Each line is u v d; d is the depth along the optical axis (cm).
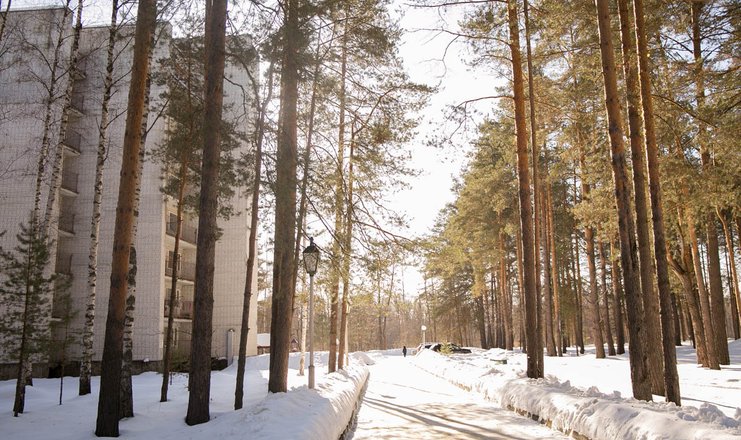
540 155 3122
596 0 1226
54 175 1748
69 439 920
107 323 949
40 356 1898
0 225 2538
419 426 1061
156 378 2478
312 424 758
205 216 1005
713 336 2027
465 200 3622
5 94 2552
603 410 791
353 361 3659
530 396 1117
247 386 1886
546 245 3120
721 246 4091
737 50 1478
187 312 3394
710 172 1598
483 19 1623
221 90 1046
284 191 1114
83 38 2606
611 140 1168
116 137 2941
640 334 1084
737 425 590
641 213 1145
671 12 1441
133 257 1286
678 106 1429
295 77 1127
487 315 5816
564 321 4266
